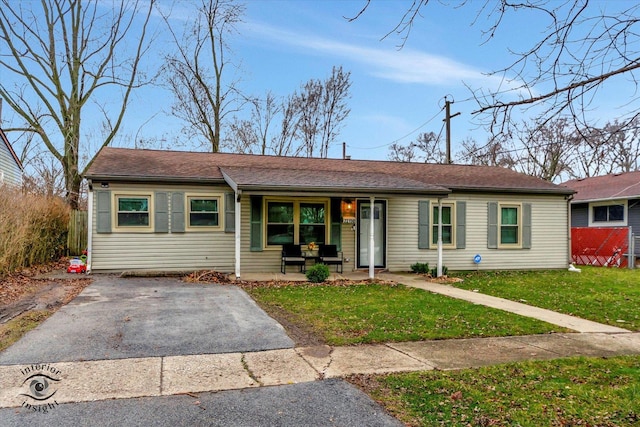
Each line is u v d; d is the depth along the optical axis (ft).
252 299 28.60
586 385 14.32
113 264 38.32
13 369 14.73
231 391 13.50
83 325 20.45
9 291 28.22
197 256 40.32
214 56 76.33
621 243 53.83
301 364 16.05
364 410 12.25
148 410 12.03
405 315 24.18
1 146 62.08
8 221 34.47
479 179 50.65
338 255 43.93
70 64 60.64
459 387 13.98
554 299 30.53
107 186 38.17
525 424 11.51
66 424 11.07
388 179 43.37
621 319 24.64
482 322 22.97
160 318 22.33
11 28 57.06
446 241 47.19
